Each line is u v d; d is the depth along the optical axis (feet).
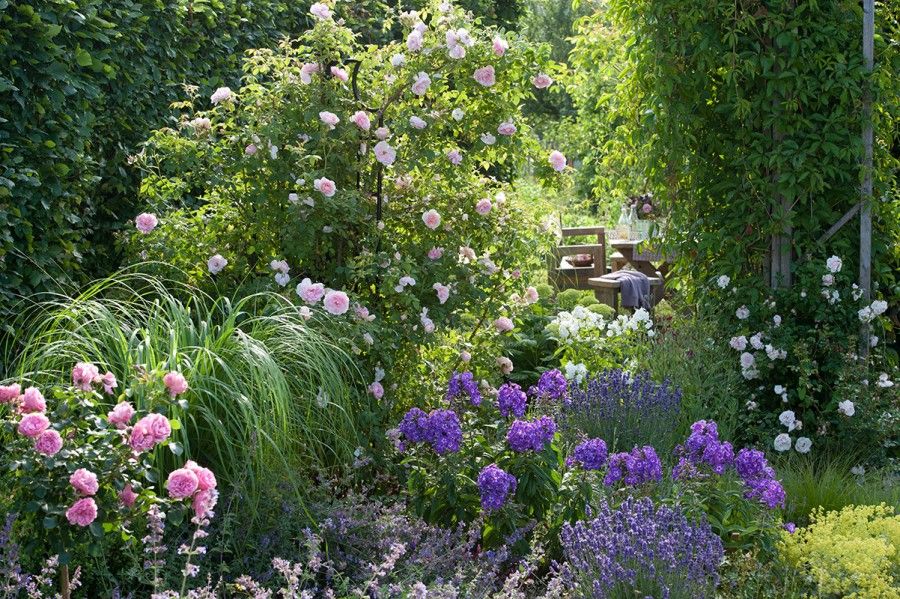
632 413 14.74
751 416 17.53
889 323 18.29
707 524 10.59
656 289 31.12
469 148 17.48
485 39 16.55
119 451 8.93
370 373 14.78
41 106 14.38
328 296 13.73
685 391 16.88
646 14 18.15
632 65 19.03
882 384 17.22
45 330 13.80
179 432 11.00
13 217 14.15
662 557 9.93
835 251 18.24
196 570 8.93
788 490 14.12
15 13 14.16
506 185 18.02
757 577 10.83
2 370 14.03
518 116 17.15
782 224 17.79
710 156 18.99
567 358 19.66
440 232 16.58
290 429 11.87
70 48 15.44
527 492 11.94
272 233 16.16
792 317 18.08
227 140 16.16
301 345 12.71
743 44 18.04
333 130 15.76
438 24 16.26
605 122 21.89
